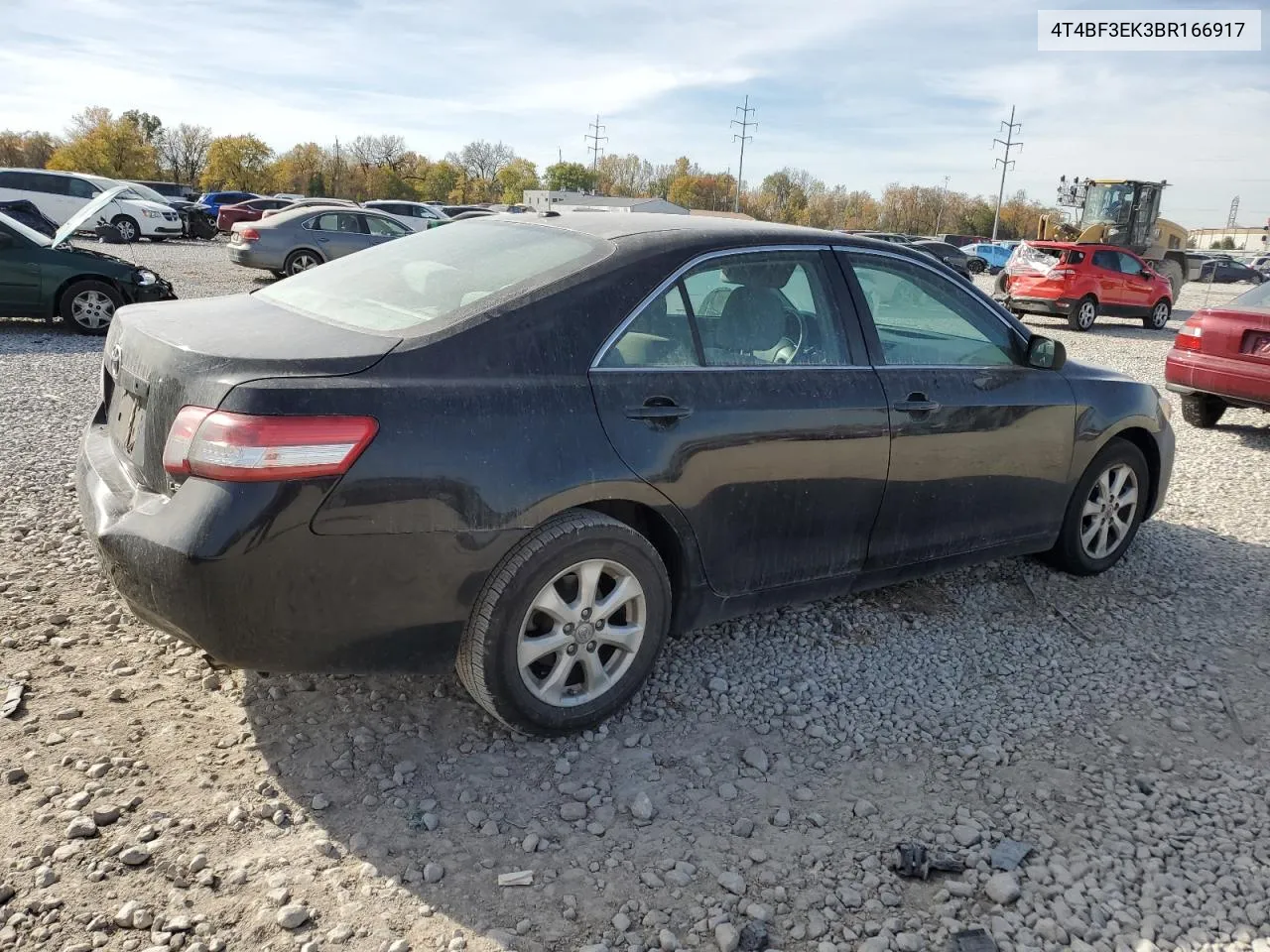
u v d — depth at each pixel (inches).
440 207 1441.9
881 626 159.9
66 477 208.1
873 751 123.6
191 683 127.8
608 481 114.3
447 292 120.0
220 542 95.5
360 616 103.7
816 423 132.8
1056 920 94.5
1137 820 111.2
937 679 143.2
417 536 103.4
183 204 1475.1
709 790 113.6
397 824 103.6
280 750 115.0
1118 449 180.5
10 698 119.6
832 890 97.8
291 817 103.4
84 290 438.0
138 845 96.3
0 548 164.9
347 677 131.6
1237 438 329.4
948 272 159.0
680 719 128.4
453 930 89.7
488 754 117.4
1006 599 174.2
